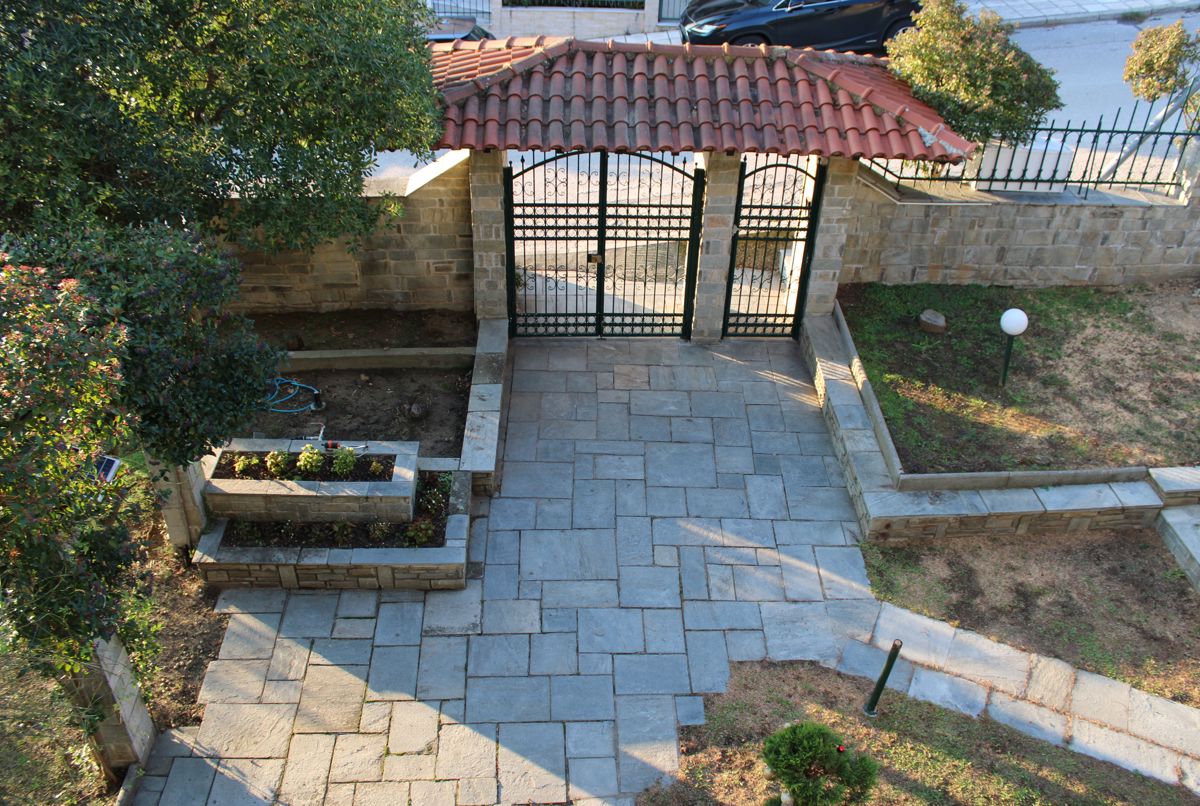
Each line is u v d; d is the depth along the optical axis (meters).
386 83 7.86
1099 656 7.86
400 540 8.22
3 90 6.12
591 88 9.67
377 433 9.52
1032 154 12.36
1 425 4.83
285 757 6.95
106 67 6.64
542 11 18.83
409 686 7.48
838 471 9.61
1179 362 10.45
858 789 6.23
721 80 9.76
